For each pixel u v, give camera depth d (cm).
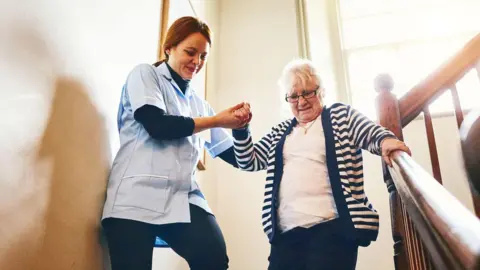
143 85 128
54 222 112
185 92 148
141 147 127
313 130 147
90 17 142
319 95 156
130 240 113
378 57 321
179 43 143
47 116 114
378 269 240
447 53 308
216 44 322
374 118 294
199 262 124
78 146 128
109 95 152
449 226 51
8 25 102
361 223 124
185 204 125
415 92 155
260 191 276
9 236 96
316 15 329
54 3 122
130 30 175
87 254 126
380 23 333
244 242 263
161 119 122
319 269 122
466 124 48
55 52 121
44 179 110
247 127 155
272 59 314
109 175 141
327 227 129
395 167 104
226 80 314
